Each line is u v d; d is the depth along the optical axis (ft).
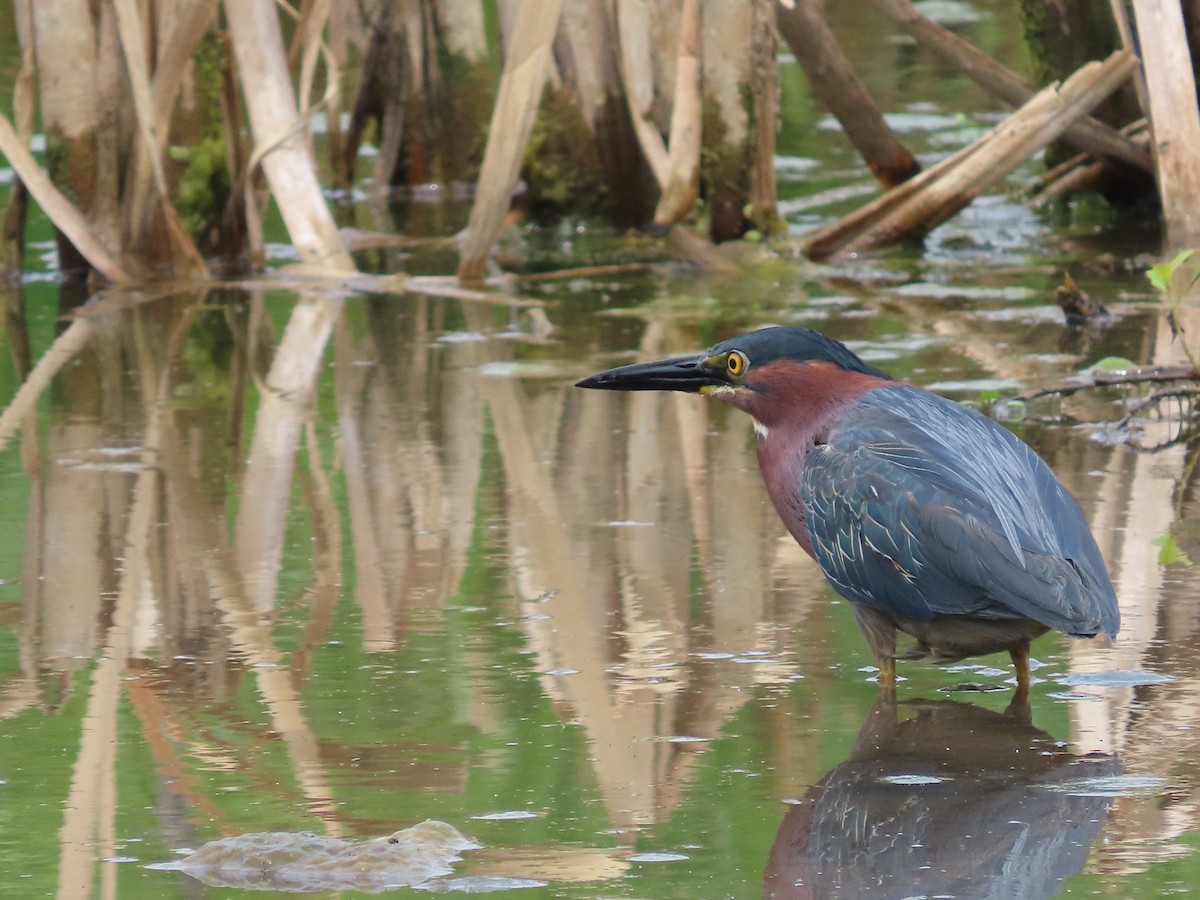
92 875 19.22
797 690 24.93
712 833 20.11
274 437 39.88
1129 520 32.09
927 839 19.84
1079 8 62.39
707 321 50.19
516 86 53.98
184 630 27.91
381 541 32.45
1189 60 55.47
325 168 75.05
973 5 92.02
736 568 30.53
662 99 62.85
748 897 18.44
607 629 27.55
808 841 19.79
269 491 35.76
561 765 22.21
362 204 69.92
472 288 55.42
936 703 24.32
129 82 56.29
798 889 18.57
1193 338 45.78
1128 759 22.13
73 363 47.29
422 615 28.37
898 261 57.67
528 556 31.40
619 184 64.69
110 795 21.45
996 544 23.66
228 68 58.75
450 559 31.30
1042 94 57.93
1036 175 70.54
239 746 23.03
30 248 62.64
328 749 22.86
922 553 24.23
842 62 62.69
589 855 19.54
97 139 56.59
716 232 60.18
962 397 41.11
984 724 23.48
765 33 58.49
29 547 32.42
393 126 72.18
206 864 19.44
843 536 25.27
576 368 45.70
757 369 27.43
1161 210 63.62
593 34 63.62
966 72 60.18
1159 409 39.86
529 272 58.08
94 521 33.96
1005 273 55.36
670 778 21.75
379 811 20.86
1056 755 22.31
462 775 21.93
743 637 27.14
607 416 41.47
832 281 55.36
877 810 20.70
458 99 71.15
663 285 55.77
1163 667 25.41
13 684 25.61
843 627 27.61
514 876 19.02
